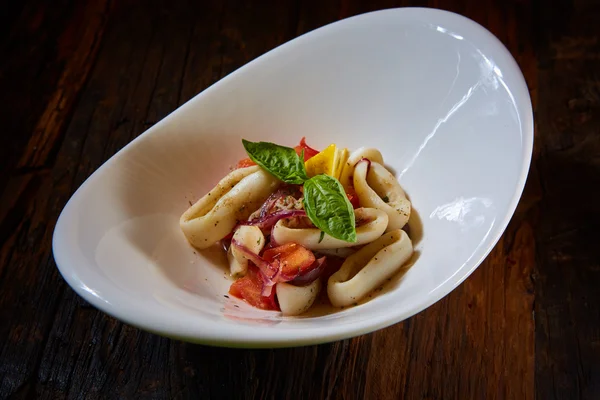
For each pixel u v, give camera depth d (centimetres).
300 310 48
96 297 42
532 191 61
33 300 56
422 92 55
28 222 61
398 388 51
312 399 50
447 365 52
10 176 63
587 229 58
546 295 55
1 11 75
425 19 55
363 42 57
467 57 53
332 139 57
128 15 74
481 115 51
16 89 69
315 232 49
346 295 48
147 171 51
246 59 70
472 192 49
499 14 72
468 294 55
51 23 74
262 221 50
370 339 53
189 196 53
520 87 50
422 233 51
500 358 52
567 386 51
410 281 47
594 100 66
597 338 53
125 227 48
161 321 42
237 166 55
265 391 51
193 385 51
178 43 72
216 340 42
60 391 51
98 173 49
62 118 67
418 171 54
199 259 51
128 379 51
